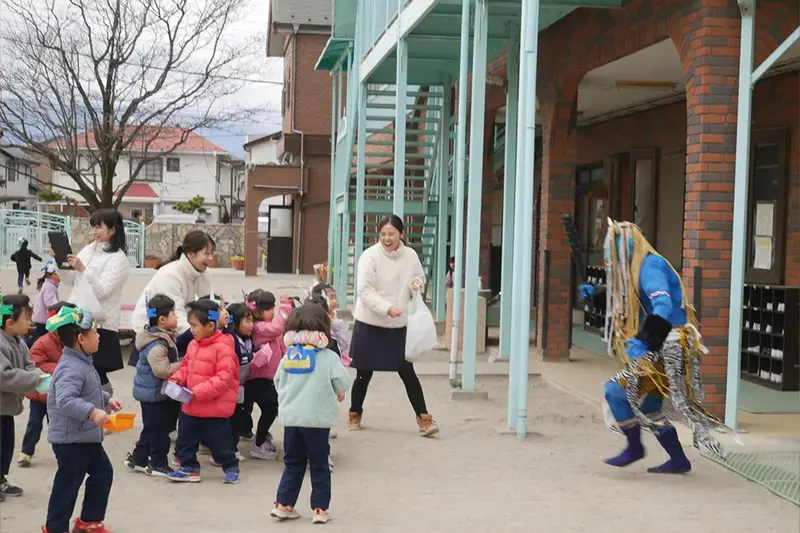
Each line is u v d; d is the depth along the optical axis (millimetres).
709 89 7598
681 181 13422
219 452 6121
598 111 14914
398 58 11562
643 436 7512
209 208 52438
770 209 10648
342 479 6285
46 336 6461
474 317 9320
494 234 20469
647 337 6016
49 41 21781
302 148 31484
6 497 5660
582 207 17141
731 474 6371
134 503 5633
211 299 6328
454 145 16469
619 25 9414
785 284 10289
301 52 31703
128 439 7367
